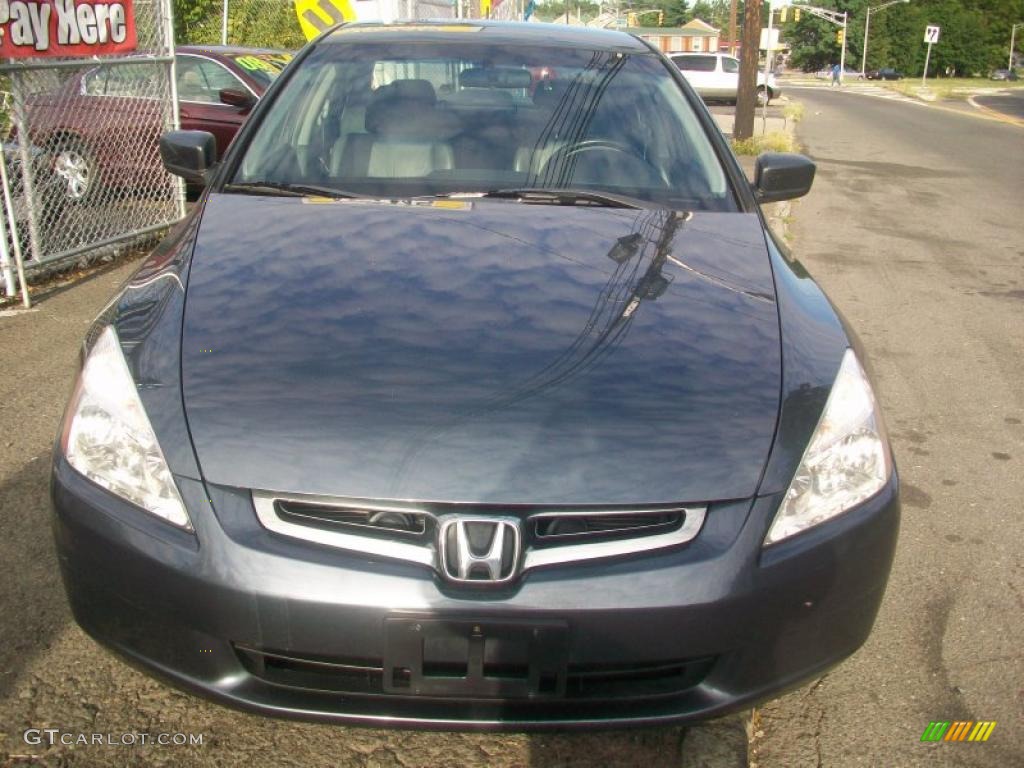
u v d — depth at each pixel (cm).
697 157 343
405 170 329
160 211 747
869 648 293
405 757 238
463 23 417
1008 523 375
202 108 909
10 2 556
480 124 346
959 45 10581
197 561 204
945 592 324
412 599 199
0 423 413
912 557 347
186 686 212
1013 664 286
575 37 401
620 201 316
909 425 473
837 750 250
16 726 240
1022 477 418
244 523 205
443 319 244
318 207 302
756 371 235
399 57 372
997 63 11119
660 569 204
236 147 336
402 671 203
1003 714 265
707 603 203
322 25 1029
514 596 200
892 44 10725
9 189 568
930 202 1220
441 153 334
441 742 243
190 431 213
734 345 243
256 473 206
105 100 676
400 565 202
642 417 218
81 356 247
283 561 201
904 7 10644
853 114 3161
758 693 214
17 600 290
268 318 243
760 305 262
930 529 369
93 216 677
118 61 659
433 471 204
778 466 215
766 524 210
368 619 199
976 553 351
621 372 230
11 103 597
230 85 920
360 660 205
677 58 3403
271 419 214
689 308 255
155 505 210
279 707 207
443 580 201
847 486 222
